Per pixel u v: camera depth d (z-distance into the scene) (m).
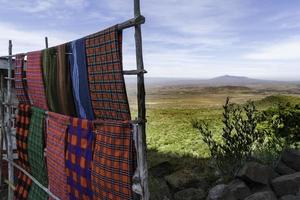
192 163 8.24
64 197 4.59
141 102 3.19
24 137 5.73
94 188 3.83
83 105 4.02
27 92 5.67
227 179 6.40
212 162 7.54
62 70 4.34
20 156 5.97
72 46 4.05
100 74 3.58
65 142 4.43
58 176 4.68
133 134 3.28
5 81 7.59
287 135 7.09
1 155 7.23
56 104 4.68
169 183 6.75
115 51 3.32
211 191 5.84
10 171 6.60
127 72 3.25
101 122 3.69
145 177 3.24
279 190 5.60
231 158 6.65
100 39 3.51
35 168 5.50
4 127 6.88
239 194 5.57
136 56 3.13
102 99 3.65
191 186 6.63
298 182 5.54
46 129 5.09
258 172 5.71
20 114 5.87
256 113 7.35
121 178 3.41
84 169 4.00
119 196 3.46
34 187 5.64
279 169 6.42
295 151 6.66
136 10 3.07
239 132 6.88
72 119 4.27
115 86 3.41
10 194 6.60
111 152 3.52
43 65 4.89
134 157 3.34
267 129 7.13
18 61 5.82
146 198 3.25
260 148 7.12
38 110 5.25
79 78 3.96
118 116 3.48
